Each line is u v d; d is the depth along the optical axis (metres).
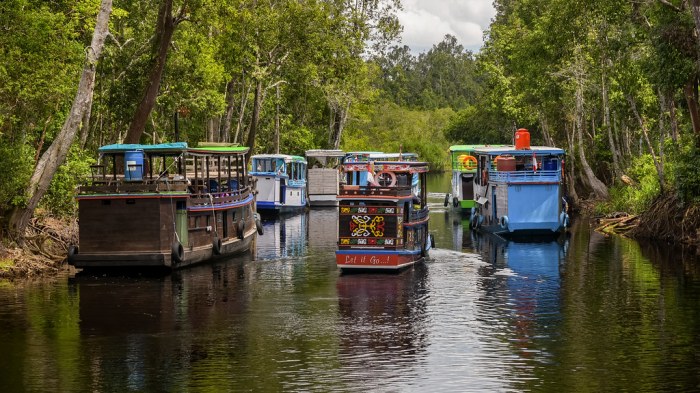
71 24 35.19
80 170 35.25
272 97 67.38
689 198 36.81
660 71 34.44
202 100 49.50
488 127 83.56
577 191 60.78
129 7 43.62
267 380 17.69
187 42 44.69
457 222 47.62
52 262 30.52
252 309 24.05
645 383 17.41
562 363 18.84
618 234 40.78
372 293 26.23
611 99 50.12
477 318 22.97
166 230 29.25
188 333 21.41
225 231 34.00
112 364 18.78
